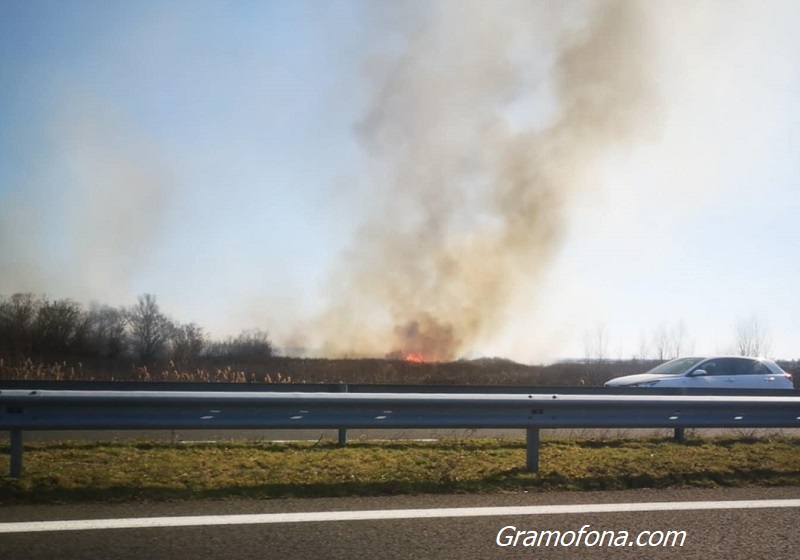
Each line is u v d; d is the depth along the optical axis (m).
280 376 21.02
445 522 5.45
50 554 4.60
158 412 7.08
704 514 5.79
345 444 8.82
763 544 5.05
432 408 7.64
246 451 8.13
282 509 5.73
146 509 5.66
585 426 7.89
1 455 7.66
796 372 27.06
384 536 5.09
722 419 8.52
